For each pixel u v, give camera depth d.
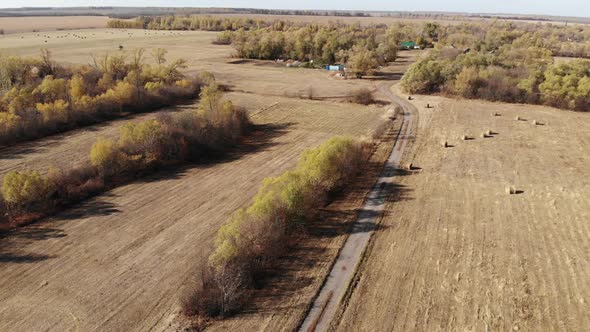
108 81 67.25
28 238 29.80
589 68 66.50
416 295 23.84
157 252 28.20
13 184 32.66
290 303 23.38
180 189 38.06
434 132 54.22
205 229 31.11
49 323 21.89
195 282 24.53
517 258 27.11
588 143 49.19
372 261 27.08
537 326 21.53
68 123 53.41
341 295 23.95
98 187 37.41
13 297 23.84
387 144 50.22
